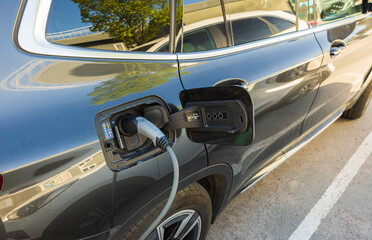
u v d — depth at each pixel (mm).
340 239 1850
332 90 2270
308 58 1838
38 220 817
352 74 2484
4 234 776
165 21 1191
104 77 986
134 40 1099
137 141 999
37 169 800
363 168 2467
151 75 1096
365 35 2578
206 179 1583
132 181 997
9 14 879
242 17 1545
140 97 1020
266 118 1598
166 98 1084
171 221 1271
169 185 1131
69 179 853
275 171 2525
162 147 875
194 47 1300
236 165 1526
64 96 892
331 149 2771
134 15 1099
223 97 909
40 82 873
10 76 839
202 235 1548
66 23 959
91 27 1006
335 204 2117
